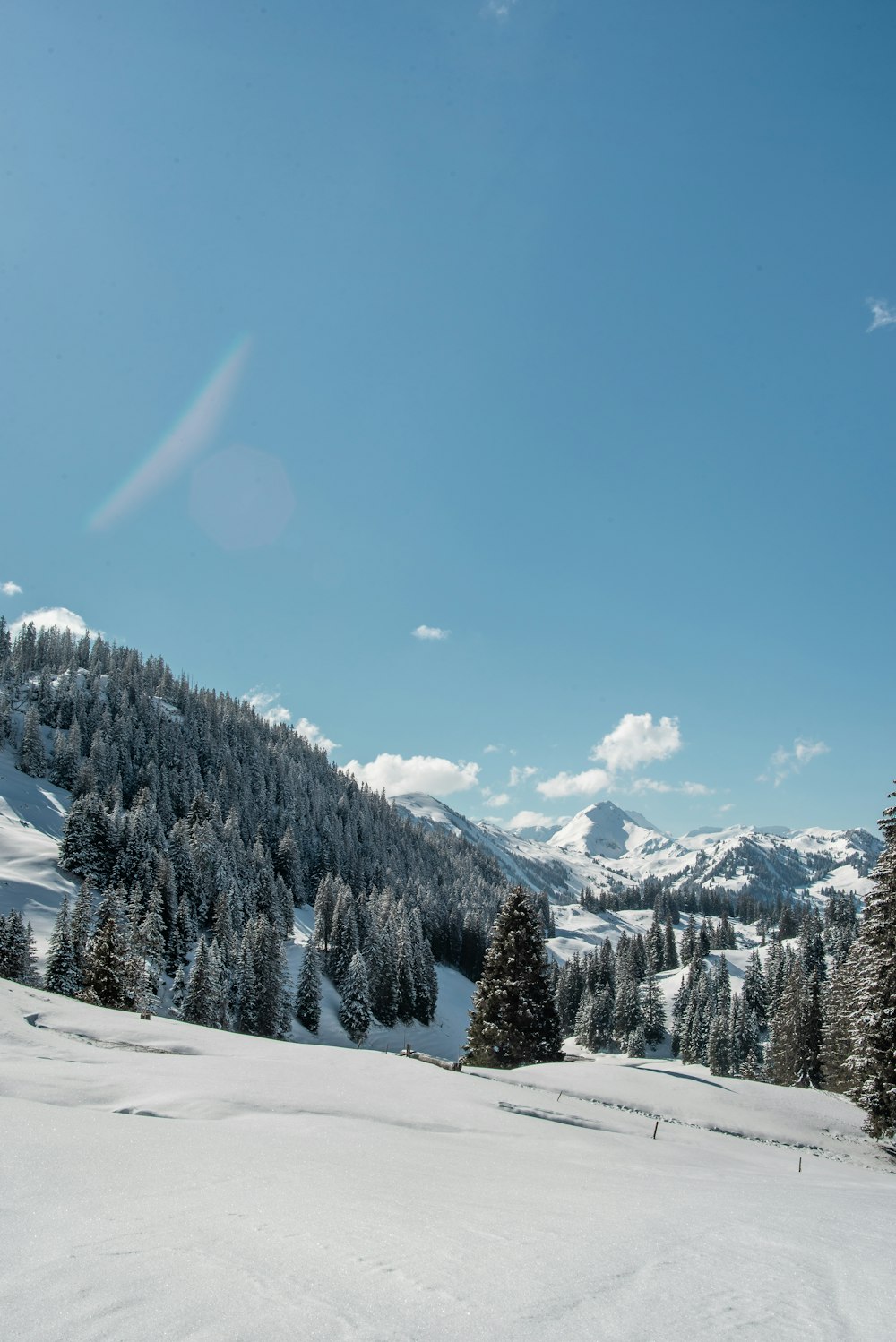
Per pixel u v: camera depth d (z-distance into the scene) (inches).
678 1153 602.5
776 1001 3410.4
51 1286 149.9
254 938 2832.2
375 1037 3415.4
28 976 2148.1
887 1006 996.6
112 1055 617.9
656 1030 4165.8
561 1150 494.9
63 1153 274.8
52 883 3358.8
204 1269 163.0
